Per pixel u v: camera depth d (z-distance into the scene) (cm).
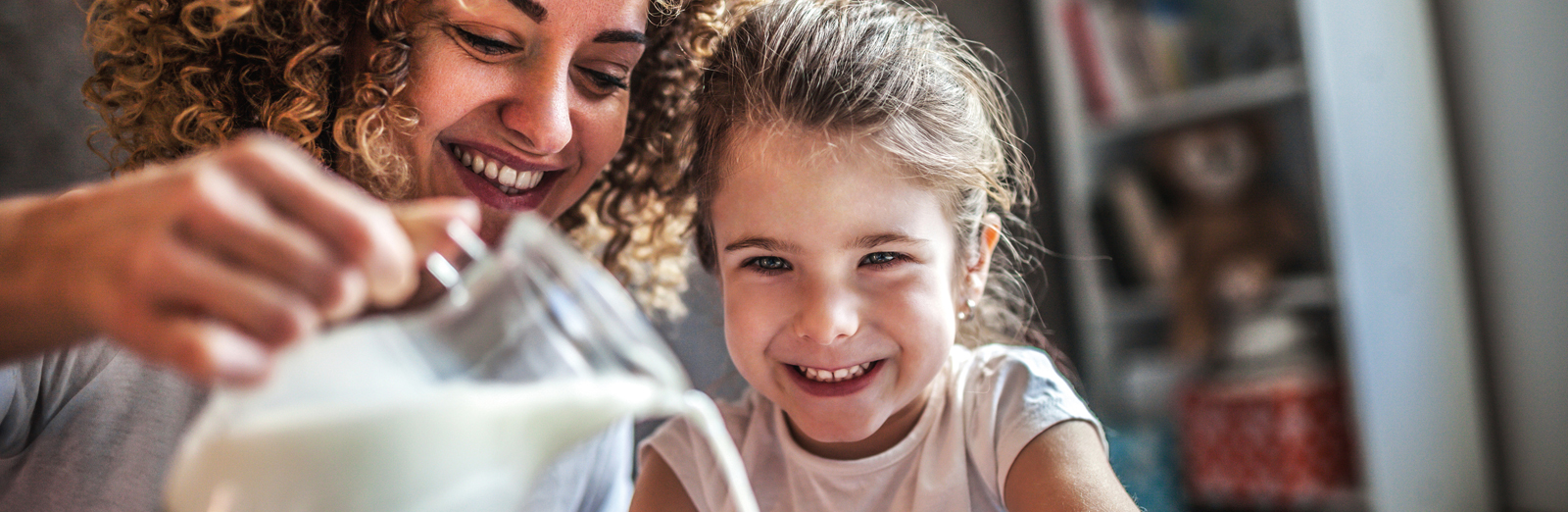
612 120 110
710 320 148
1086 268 252
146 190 46
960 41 129
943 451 109
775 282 101
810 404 102
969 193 112
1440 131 221
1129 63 240
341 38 103
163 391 100
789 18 116
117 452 97
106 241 45
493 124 103
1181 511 231
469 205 52
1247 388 221
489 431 48
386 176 100
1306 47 206
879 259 100
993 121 128
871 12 118
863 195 98
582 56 104
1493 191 220
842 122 101
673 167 127
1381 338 207
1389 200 211
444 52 98
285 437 46
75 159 163
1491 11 217
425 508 48
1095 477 99
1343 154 205
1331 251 206
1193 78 232
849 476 110
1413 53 219
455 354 50
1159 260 241
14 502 95
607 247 137
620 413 52
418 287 98
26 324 54
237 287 43
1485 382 224
